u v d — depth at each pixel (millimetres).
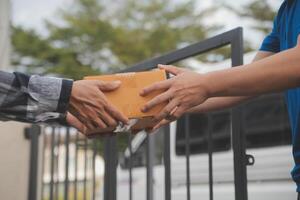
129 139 2596
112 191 2514
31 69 10961
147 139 2582
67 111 1386
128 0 11984
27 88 1347
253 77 1268
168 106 1332
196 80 1316
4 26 3426
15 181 3119
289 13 1458
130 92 1379
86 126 1406
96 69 11078
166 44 11578
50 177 3303
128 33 11719
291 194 3305
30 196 3141
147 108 1348
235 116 1896
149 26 11922
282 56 1261
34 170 3166
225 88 1295
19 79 1345
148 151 2568
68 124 1404
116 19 11953
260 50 1698
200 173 3975
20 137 3180
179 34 11688
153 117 1363
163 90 1355
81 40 11336
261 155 3602
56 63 11172
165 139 2254
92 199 3119
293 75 1248
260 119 3775
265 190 3502
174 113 1350
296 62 1242
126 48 11570
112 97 1379
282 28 1535
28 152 3199
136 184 4316
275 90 1285
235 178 1871
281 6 1553
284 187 3377
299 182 1424
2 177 3074
